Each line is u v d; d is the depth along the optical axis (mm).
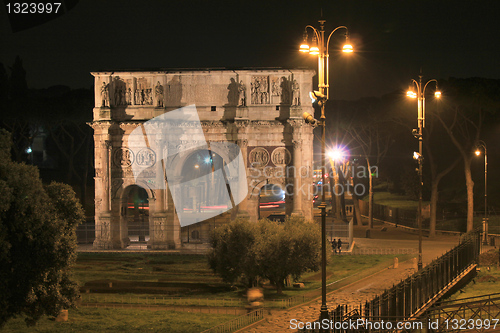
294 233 61094
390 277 65562
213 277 69438
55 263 37750
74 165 143000
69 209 42031
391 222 128875
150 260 81250
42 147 153500
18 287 36375
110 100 92188
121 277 69625
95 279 67812
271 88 90062
